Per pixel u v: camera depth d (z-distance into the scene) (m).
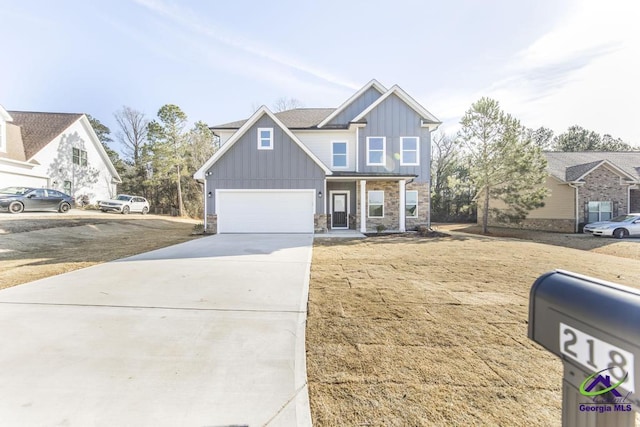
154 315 4.21
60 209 18.17
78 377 2.76
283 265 7.46
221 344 3.41
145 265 7.30
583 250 11.48
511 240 13.48
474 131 17.73
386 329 3.80
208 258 8.27
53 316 4.12
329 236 13.99
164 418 2.26
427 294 5.21
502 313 4.34
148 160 28.30
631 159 22.27
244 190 15.12
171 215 27.97
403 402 2.42
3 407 2.37
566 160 22.33
